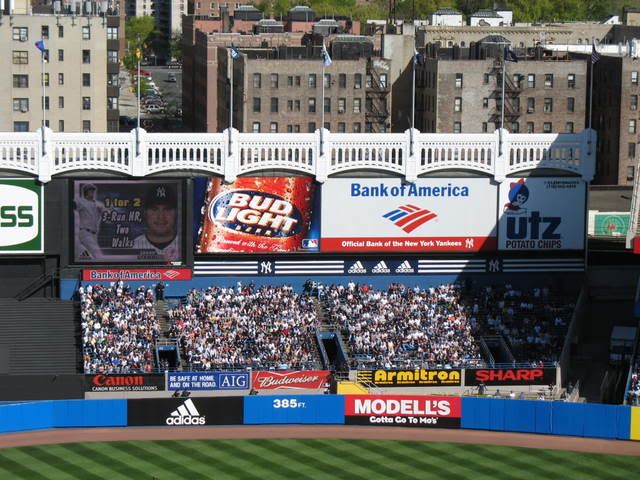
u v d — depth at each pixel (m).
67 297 187.75
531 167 192.88
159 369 173.00
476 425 156.62
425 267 193.50
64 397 169.38
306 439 151.75
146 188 188.00
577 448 149.50
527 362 178.62
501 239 193.88
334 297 189.50
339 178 191.00
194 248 189.50
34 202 186.62
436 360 178.50
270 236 190.62
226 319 183.25
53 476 137.88
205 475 138.38
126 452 146.00
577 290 195.62
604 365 183.62
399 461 144.25
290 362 176.62
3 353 174.12
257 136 188.88
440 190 192.25
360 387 171.38
